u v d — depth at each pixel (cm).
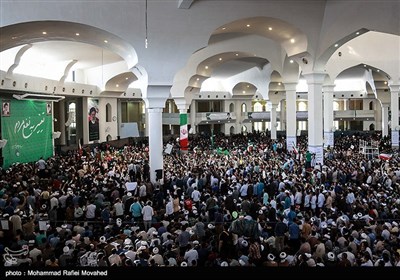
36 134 2334
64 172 1742
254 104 4747
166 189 1470
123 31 1476
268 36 1842
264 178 1461
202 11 1509
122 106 3956
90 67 2892
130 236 874
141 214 1088
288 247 809
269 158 2172
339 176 1567
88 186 1386
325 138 2798
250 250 758
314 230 884
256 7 1541
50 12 1375
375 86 3456
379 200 1155
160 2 1482
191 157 2245
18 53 1853
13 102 2089
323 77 1817
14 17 1352
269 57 2361
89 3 1427
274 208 1058
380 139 3341
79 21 1417
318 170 1591
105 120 3234
